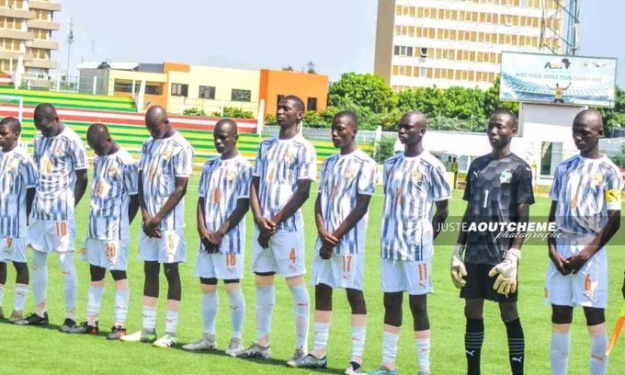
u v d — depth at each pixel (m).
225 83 86.94
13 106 52.84
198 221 10.91
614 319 14.08
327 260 10.22
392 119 78.06
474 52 132.25
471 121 78.00
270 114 81.88
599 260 9.13
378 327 12.98
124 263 11.37
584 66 60.34
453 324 13.12
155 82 83.50
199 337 11.80
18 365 9.41
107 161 11.43
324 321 10.31
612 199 9.02
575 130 9.18
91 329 11.48
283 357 10.85
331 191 10.26
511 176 9.33
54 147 11.79
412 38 130.75
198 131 53.88
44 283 11.95
